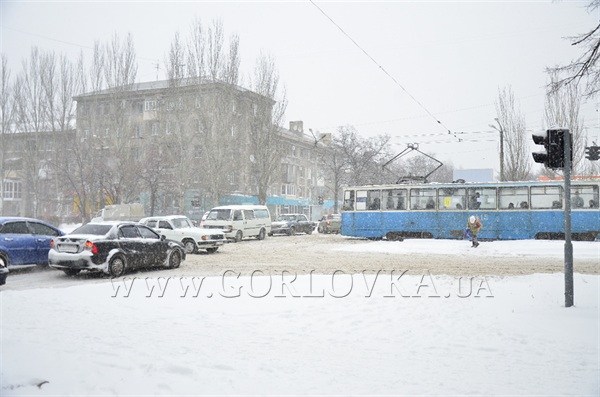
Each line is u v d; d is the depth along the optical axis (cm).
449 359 536
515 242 2209
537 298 912
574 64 912
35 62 4231
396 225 2803
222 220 2788
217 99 3841
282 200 6138
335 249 2241
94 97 4084
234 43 3903
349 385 449
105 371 482
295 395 423
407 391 434
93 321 717
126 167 3988
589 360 532
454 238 2661
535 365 515
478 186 2634
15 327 677
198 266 1555
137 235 1393
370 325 701
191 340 608
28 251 1355
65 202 4331
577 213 2428
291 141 6638
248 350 564
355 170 5231
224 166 3866
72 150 4078
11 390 436
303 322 717
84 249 1244
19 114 4275
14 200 5919
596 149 2927
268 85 4081
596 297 920
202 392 429
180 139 3916
